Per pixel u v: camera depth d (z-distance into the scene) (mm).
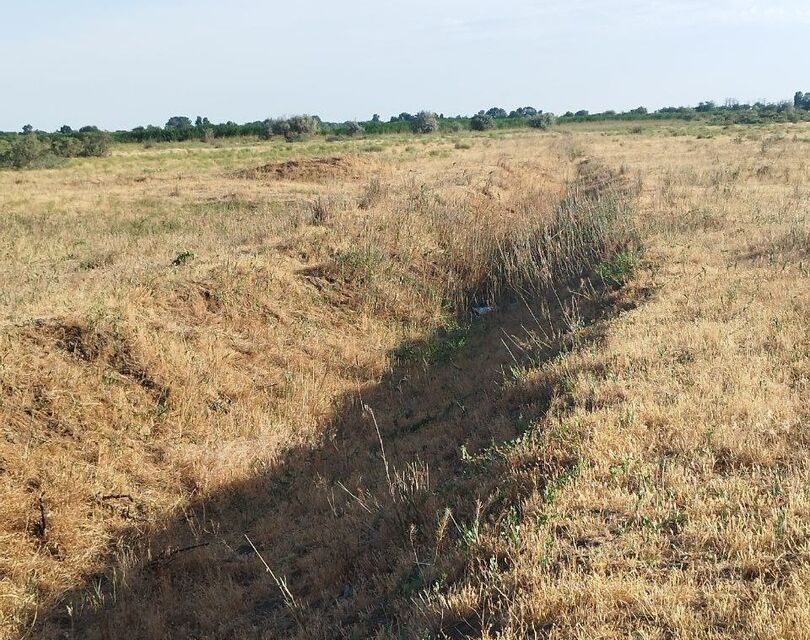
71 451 7285
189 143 57250
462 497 5738
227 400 9047
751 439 5359
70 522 6551
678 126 62969
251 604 5672
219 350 9664
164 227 17625
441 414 8617
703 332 7789
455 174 24484
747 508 4527
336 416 9312
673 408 6004
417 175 26016
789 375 6520
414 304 13133
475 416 7727
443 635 3984
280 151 42906
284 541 6543
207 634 5465
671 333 8000
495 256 15031
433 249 14961
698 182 19672
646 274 10719
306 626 4965
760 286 9344
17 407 7320
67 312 8906
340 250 13508
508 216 18766
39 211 20234
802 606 3455
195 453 7867
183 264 11742
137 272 11250
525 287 13906
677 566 4086
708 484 4836
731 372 6621
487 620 3963
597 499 4895
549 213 17578
